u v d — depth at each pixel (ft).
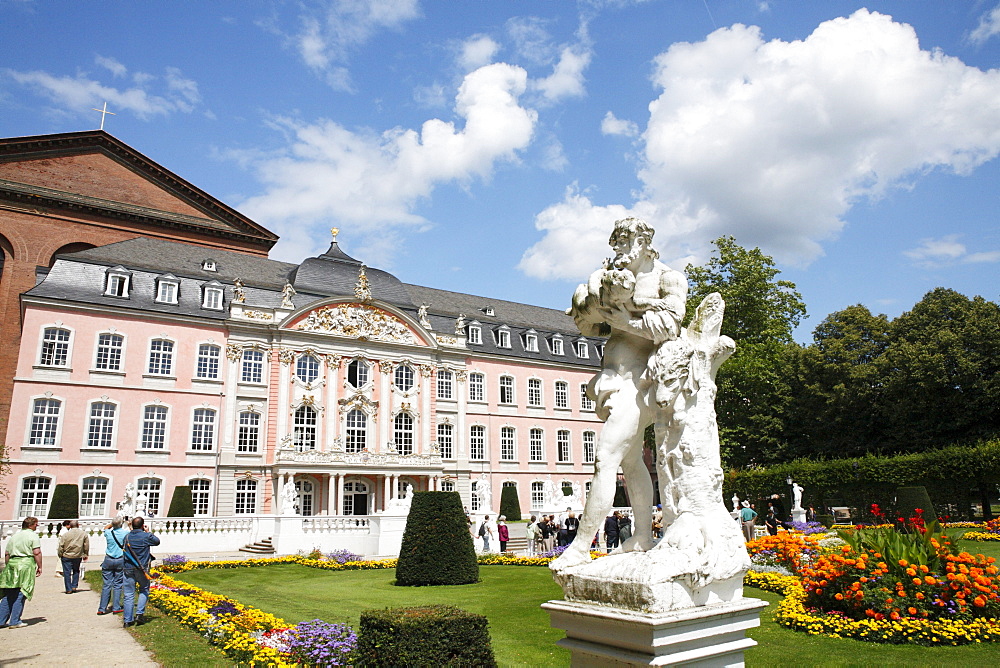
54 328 126.52
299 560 82.48
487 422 177.78
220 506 133.49
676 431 14.96
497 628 36.32
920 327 150.10
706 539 13.69
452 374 173.47
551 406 191.11
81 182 158.51
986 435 123.54
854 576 32.19
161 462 130.82
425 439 161.58
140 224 163.73
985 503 107.55
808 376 157.17
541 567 69.51
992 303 140.67
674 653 11.93
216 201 175.63
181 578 67.77
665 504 14.94
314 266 162.71
